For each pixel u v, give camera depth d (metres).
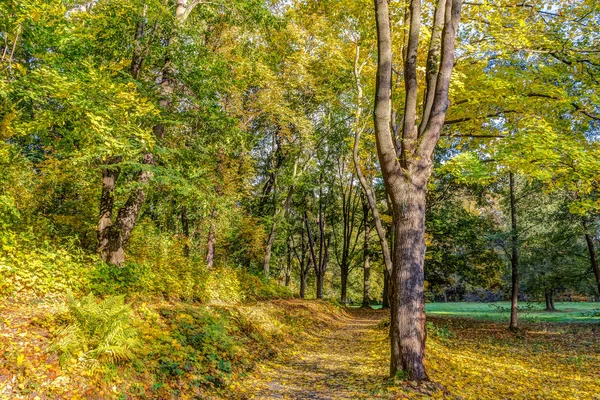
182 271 12.52
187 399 5.59
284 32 20.09
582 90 10.99
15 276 6.82
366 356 10.28
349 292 50.97
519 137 9.43
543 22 10.63
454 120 11.35
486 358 11.70
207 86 10.88
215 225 17.20
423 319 6.79
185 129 12.38
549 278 22.17
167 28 10.16
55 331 5.45
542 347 14.45
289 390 6.80
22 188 9.86
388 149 7.32
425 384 6.29
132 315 7.12
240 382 6.88
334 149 29.19
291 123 21.78
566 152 9.32
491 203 23.27
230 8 12.82
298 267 46.03
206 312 9.17
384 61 7.41
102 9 10.08
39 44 8.05
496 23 9.63
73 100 6.56
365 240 32.53
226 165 18.25
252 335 9.77
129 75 9.00
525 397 7.63
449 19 7.40
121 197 13.38
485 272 22.59
